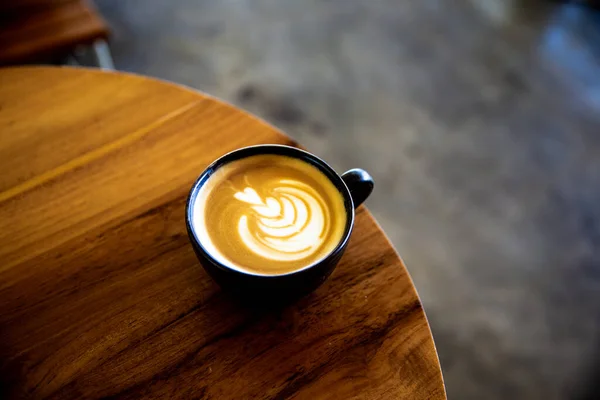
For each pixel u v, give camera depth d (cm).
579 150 121
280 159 44
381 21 150
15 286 42
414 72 136
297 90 128
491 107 129
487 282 97
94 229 45
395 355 40
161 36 138
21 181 47
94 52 113
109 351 40
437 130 122
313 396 39
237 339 40
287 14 149
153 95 53
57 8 92
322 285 43
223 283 39
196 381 39
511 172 115
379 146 118
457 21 152
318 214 42
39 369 39
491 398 83
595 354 90
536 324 92
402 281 43
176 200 46
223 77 129
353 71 135
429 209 108
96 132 50
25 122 51
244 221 41
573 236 106
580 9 157
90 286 42
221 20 144
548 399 84
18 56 84
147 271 43
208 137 50
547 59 142
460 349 88
